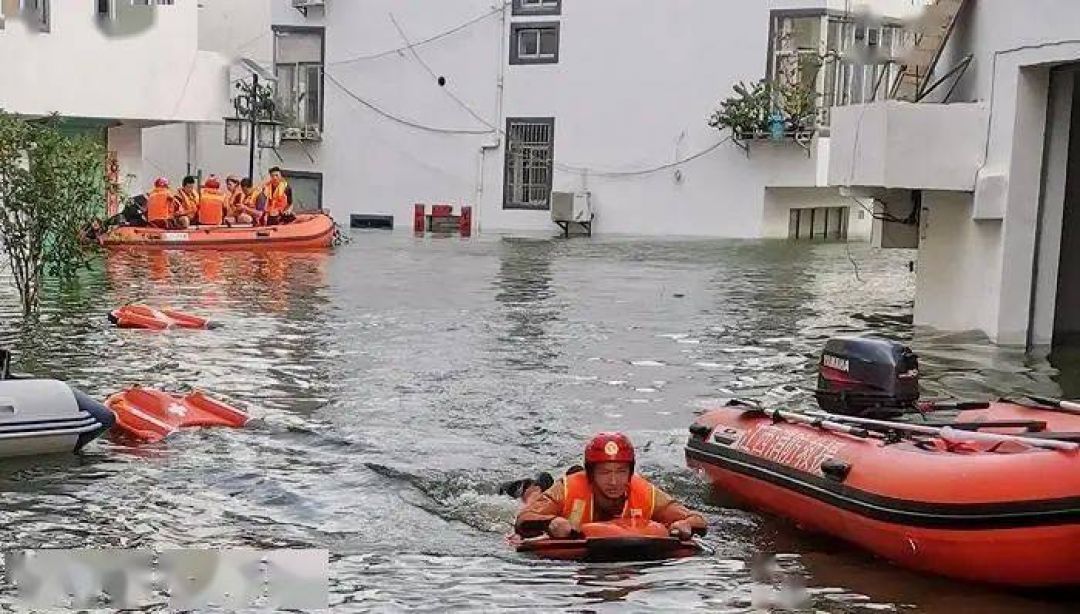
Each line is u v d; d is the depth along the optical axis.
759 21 27.73
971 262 13.95
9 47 21.38
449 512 7.28
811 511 6.87
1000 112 13.04
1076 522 5.72
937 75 15.15
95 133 24.00
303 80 33.44
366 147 32.88
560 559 6.38
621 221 29.83
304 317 15.25
